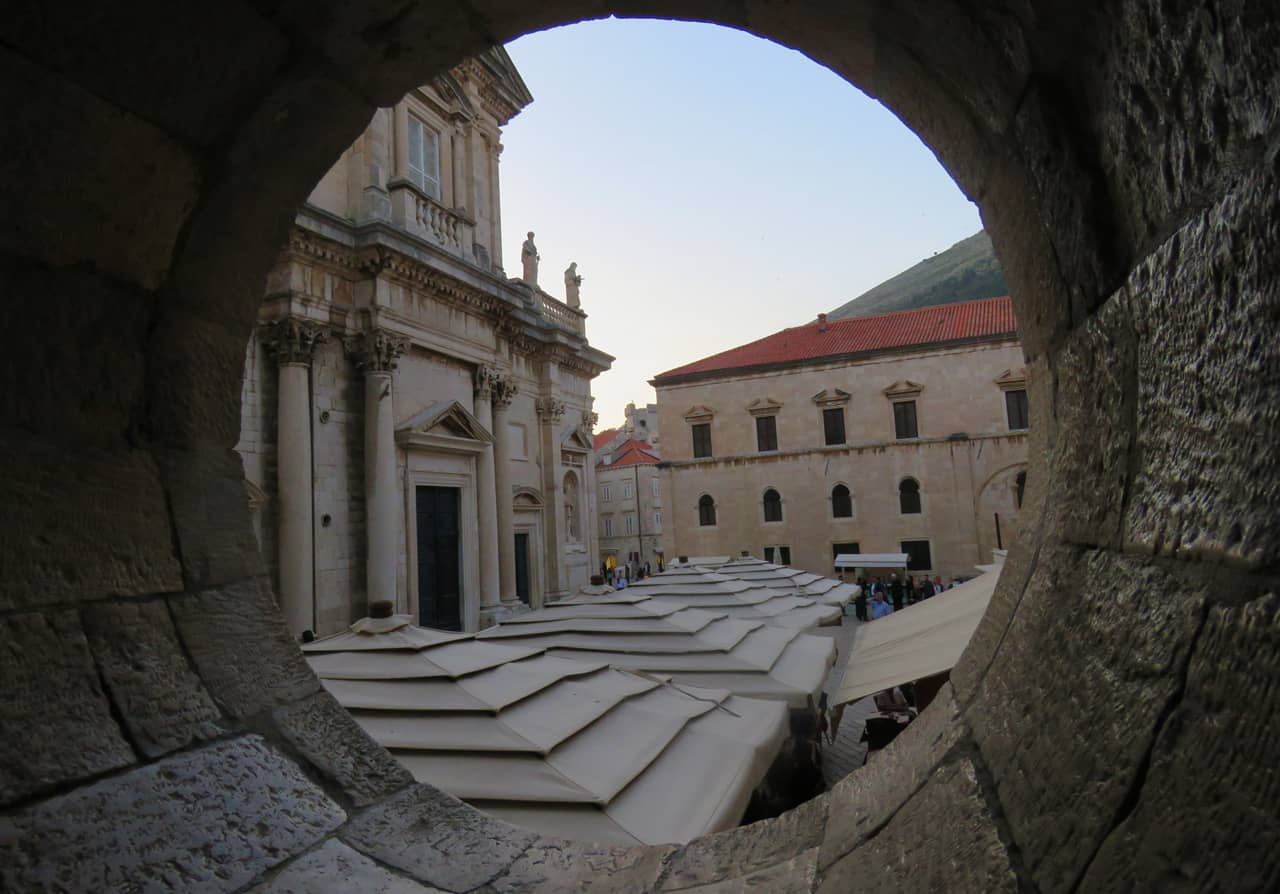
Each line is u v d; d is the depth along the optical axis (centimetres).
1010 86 186
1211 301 116
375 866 240
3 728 205
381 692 509
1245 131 107
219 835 228
